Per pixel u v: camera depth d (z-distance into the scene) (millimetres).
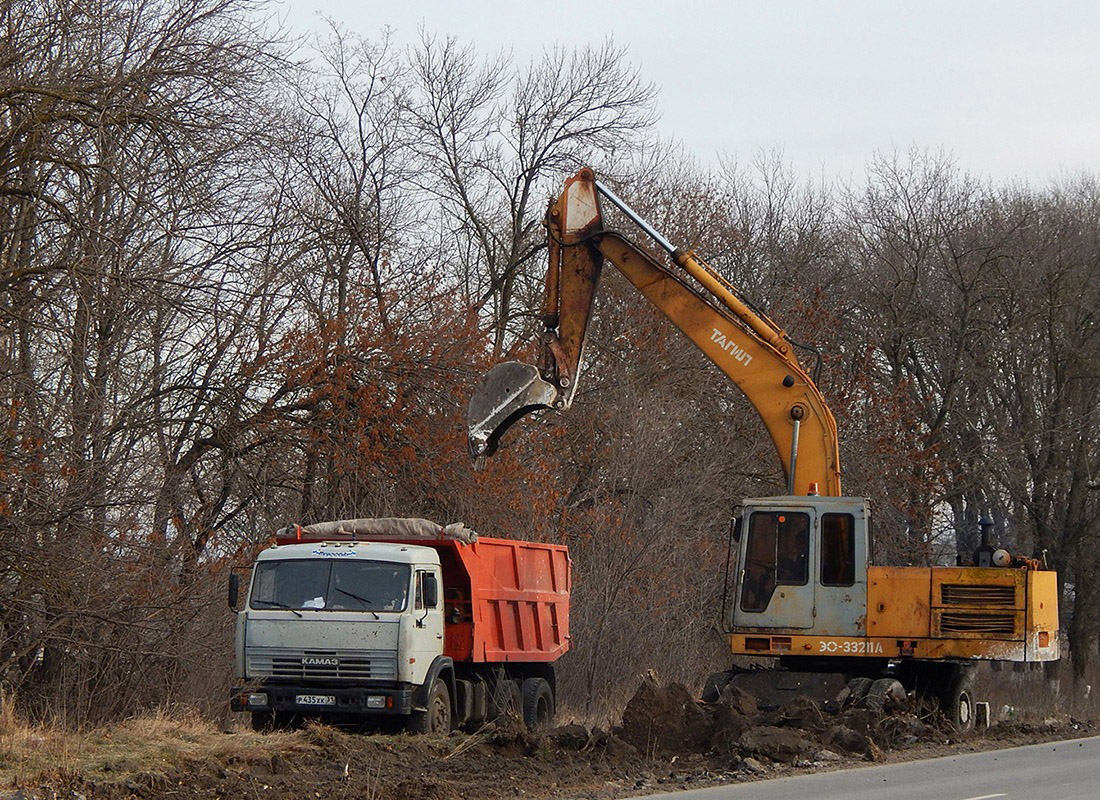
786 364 36781
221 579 43656
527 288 69188
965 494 81062
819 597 35500
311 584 32312
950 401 76250
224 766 24266
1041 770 27062
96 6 36406
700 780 25094
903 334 79188
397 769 25359
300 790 22312
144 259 41125
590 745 29469
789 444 36500
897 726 32500
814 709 31891
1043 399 77562
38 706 36000
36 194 34188
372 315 50188
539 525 53000
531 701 38938
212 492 45219
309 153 51375
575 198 37312
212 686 40594
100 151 33938
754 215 92312
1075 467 75688
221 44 38344
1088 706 52500
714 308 37281
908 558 72750
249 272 44938
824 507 35750
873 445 71438
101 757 23766
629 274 37500
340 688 31500
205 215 41688
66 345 34906
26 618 36406
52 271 35500
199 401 44875
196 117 37812
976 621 34750
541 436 56250
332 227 50969
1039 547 76812
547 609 40625
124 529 36906
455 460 50312
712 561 61875
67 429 35625
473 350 52250
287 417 47969
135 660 39062
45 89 34062
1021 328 77375
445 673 33938
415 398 50906
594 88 68375
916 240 81812
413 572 32281
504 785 23844
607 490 59406
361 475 49562
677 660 53094
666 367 65312
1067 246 77375
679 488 59406
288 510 49281
